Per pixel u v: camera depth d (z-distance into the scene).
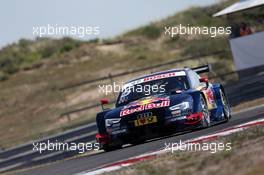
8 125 111.06
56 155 65.75
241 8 90.56
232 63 116.50
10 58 156.38
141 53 143.38
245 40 90.75
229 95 78.06
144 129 43.44
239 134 36.06
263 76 78.50
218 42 131.75
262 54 90.00
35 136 86.50
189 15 157.12
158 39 152.62
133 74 120.62
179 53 136.62
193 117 43.31
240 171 23.11
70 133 66.25
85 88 120.56
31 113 115.69
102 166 35.50
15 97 127.00
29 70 145.62
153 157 34.00
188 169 26.58
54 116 110.25
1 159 66.31
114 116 44.12
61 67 142.00
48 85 130.00
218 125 49.56
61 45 162.38
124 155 39.59
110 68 134.00
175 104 43.31
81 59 144.38
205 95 46.44
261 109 59.00
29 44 167.25
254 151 27.70
